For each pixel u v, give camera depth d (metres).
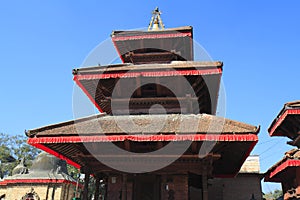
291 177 20.38
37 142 15.32
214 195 31.81
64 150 17.53
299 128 18.47
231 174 24.52
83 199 16.39
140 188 17.80
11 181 50.62
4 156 72.94
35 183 49.97
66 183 51.16
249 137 14.28
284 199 22.86
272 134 20.84
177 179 17.08
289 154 17.56
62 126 16.45
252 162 34.00
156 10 26.95
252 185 32.19
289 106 17.30
